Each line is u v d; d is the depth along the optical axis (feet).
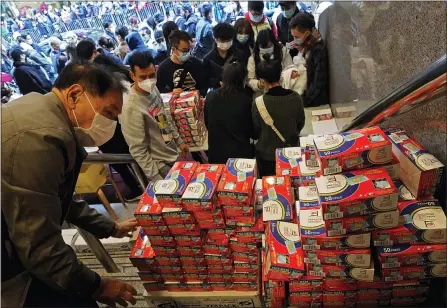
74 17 18.80
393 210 4.27
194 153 11.94
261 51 11.86
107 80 4.38
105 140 4.83
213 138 8.96
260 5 13.24
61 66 16.89
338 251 4.61
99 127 4.55
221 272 5.83
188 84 11.25
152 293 6.18
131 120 7.68
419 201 4.63
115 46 17.98
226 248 5.51
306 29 11.38
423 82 3.48
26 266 3.91
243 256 5.64
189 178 5.54
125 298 4.83
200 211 5.20
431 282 4.94
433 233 4.32
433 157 4.55
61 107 4.15
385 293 4.89
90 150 10.39
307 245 4.69
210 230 5.51
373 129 4.87
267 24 13.85
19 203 3.56
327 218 4.42
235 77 8.45
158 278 6.03
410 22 5.05
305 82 12.08
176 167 5.88
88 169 8.16
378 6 6.54
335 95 11.28
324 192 4.43
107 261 6.58
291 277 4.90
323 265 4.77
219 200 5.26
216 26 11.12
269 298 5.43
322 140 4.86
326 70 12.19
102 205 9.43
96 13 18.75
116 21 18.86
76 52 11.09
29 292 4.36
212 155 9.16
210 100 8.72
